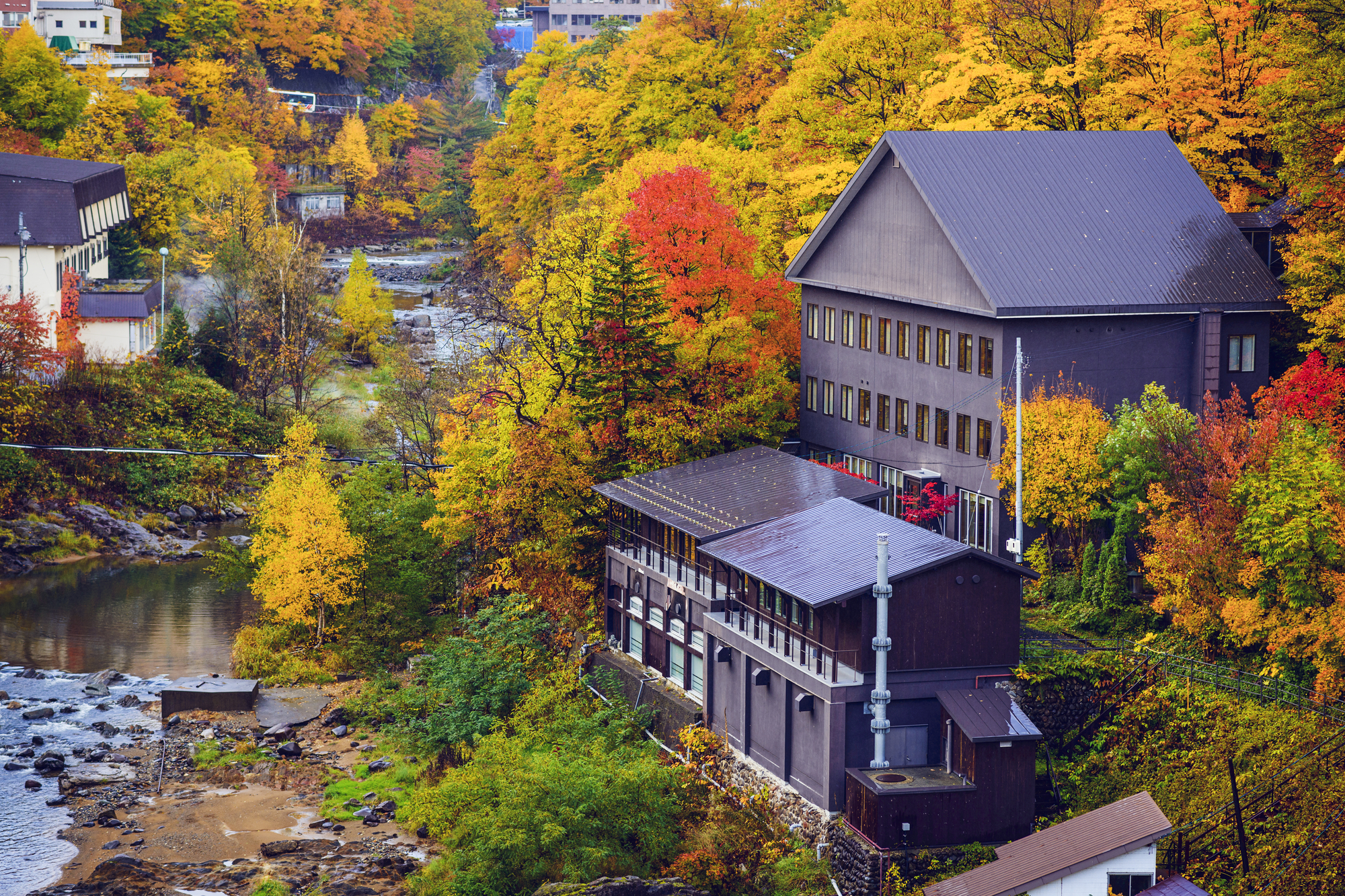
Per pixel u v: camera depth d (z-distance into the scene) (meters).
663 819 49.19
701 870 46.78
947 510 62.06
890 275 67.44
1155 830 38.62
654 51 127.25
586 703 60.38
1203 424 53.75
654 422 67.94
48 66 145.50
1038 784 48.22
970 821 45.06
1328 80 62.00
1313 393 53.25
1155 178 64.56
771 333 78.69
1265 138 71.56
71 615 79.06
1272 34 70.81
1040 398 58.19
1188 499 51.16
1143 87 71.38
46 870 50.91
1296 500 45.81
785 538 52.84
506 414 72.88
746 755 52.34
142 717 65.38
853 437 71.94
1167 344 60.75
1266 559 46.59
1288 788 43.50
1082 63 74.56
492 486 71.62
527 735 56.97
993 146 65.12
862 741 47.09
